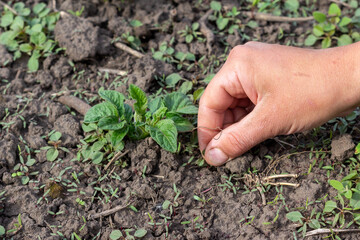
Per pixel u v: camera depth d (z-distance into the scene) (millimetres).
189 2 803
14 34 753
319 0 802
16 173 640
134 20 779
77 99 698
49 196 625
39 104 700
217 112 625
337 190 619
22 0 802
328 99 579
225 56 743
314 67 583
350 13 787
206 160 633
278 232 600
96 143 651
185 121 645
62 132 676
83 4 792
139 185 630
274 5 801
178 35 767
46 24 773
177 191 628
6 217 615
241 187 635
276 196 620
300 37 766
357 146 616
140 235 595
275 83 586
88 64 743
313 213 602
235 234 604
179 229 608
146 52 757
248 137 600
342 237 594
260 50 601
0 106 695
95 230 607
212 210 616
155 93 711
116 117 630
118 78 725
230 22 781
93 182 635
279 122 591
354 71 575
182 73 728
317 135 662
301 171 637
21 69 738
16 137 672
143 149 646
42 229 605
